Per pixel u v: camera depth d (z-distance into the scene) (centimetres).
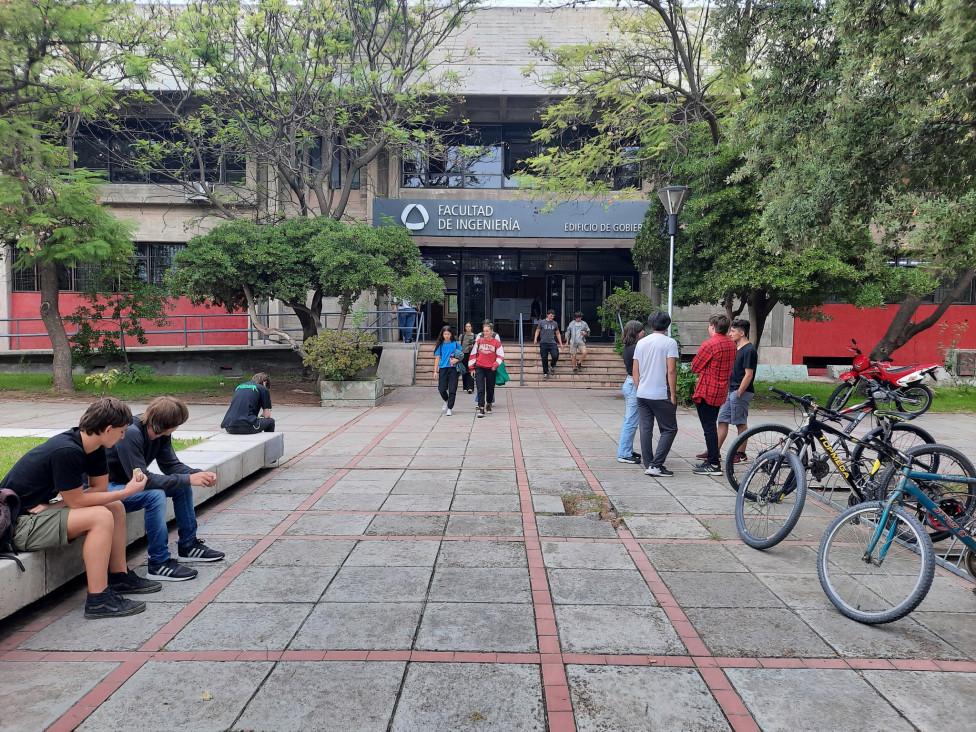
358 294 1410
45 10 1149
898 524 356
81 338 1634
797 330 2058
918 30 642
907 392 766
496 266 2298
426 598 373
